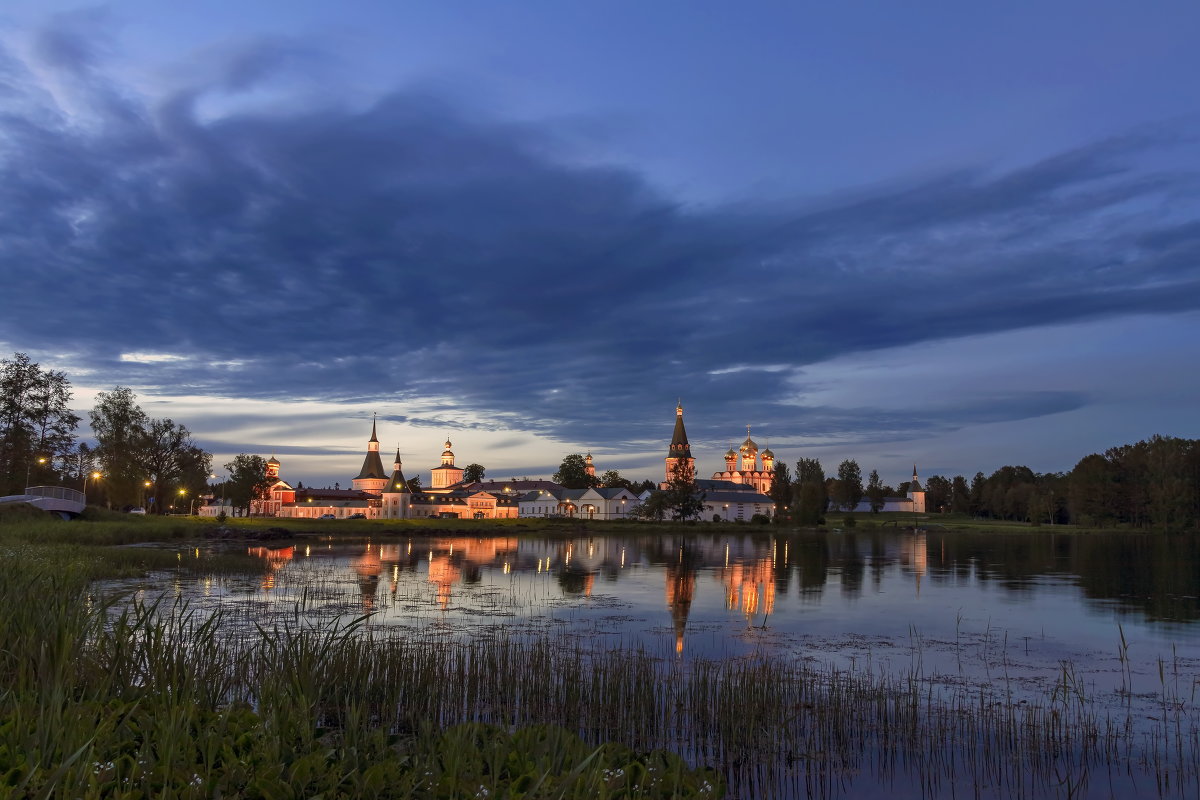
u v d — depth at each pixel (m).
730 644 34.09
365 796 11.87
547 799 10.91
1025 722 22.75
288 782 11.95
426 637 33.56
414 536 136.62
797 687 25.69
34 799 10.09
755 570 73.19
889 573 70.88
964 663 30.97
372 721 19.89
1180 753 19.28
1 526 74.75
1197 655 33.06
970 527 197.62
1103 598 52.69
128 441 147.88
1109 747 20.56
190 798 11.12
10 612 18.34
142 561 60.75
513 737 14.05
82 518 106.50
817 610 45.66
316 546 103.12
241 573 59.53
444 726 20.14
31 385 120.00
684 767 13.59
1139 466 189.50
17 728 12.19
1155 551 105.75
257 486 191.25
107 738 12.53
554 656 28.05
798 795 17.25
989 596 53.53
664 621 40.44
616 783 12.45
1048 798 17.22
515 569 71.50
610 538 139.75
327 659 20.75
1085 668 30.39
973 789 17.72
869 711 23.16
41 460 119.62
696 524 192.88
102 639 17.62
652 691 22.48
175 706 13.47
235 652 24.11
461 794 11.79
